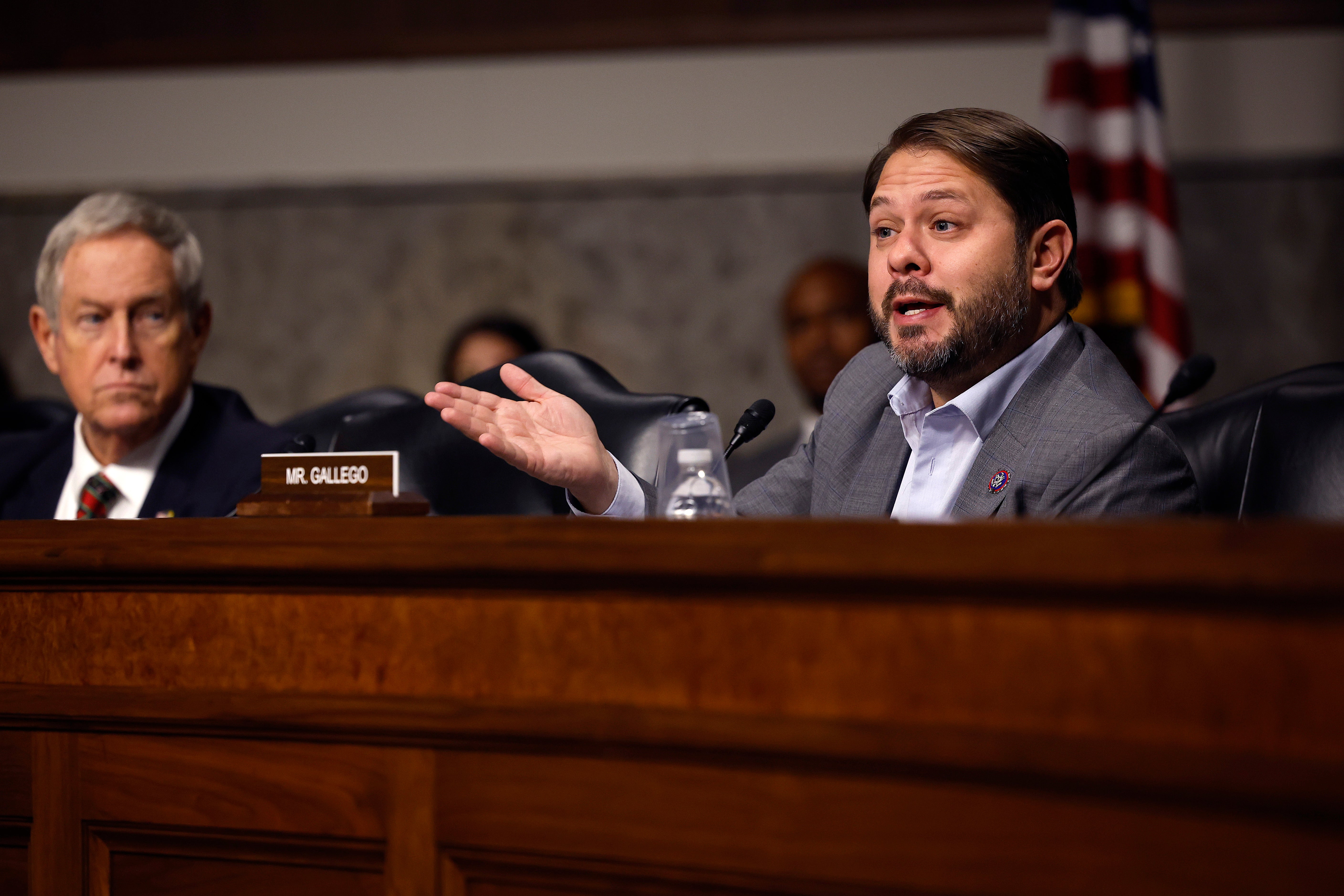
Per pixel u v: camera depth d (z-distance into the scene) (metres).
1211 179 16.12
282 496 4.48
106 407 7.21
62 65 18.30
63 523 4.18
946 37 16.62
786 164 17.08
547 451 5.21
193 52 18.11
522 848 3.56
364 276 18.00
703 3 17.16
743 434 5.37
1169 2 16.08
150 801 4.06
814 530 3.16
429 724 3.63
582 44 17.44
